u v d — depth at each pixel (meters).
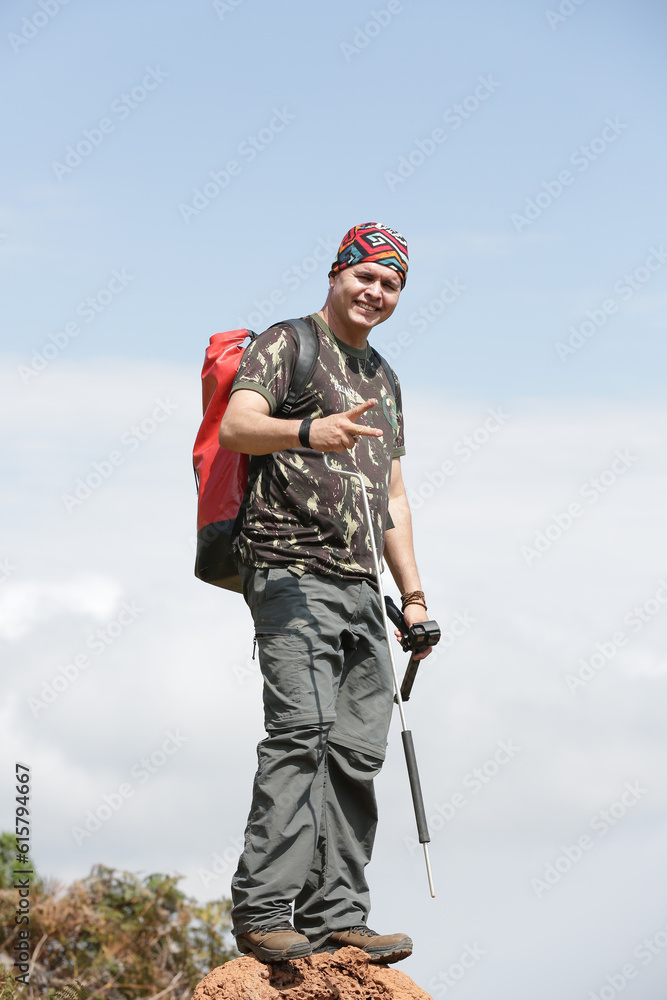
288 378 6.97
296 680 6.60
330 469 6.68
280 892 6.44
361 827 7.14
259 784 6.57
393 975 6.69
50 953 18.91
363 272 7.19
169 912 20.06
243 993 6.28
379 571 6.73
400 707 6.70
